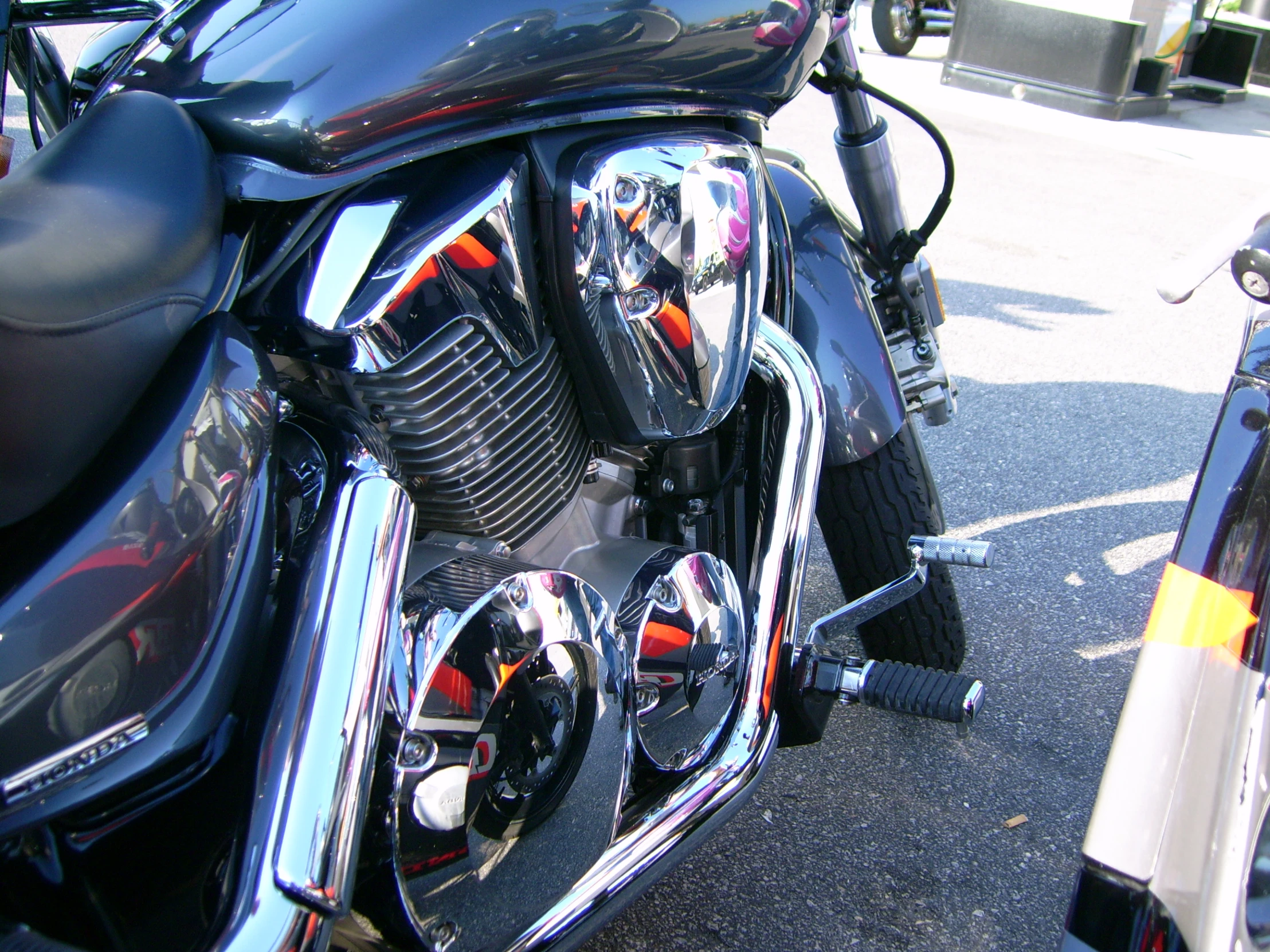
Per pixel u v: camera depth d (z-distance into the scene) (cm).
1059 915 159
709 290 121
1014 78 735
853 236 186
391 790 91
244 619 83
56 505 75
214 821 84
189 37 104
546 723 108
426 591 99
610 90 112
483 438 108
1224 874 94
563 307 115
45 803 72
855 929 155
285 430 97
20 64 136
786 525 140
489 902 105
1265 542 101
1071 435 312
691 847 126
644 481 143
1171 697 102
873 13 814
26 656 69
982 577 243
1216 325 396
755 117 135
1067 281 433
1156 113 726
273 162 97
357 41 97
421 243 99
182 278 84
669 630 123
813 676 145
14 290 70
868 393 165
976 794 182
